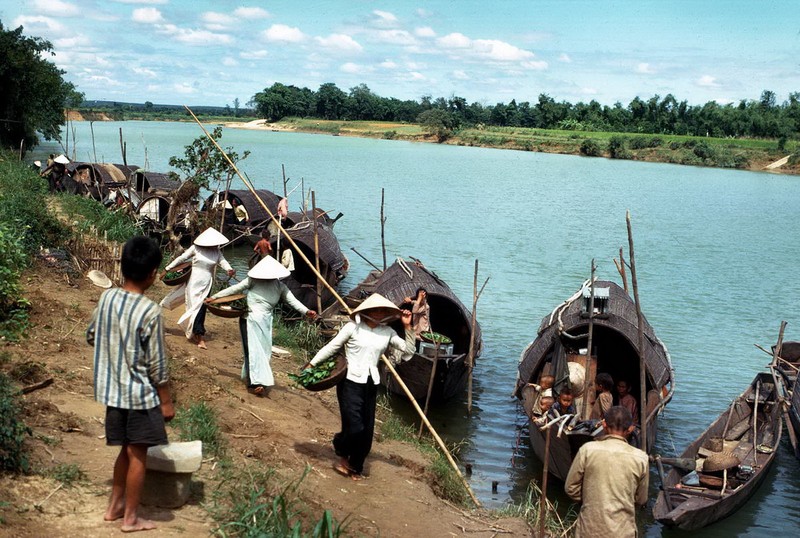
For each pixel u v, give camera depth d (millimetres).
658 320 19328
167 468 5434
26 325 9031
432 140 132125
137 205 24750
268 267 9109
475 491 10078
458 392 13820
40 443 6012
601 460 5609
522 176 64750
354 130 147750
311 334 14688
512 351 16203
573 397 11242
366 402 7246
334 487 7168
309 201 40062
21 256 11219
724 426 12656
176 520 5336
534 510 8648
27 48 42469
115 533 4941
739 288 23391
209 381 9008
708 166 93875
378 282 15984
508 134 126812
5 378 6555
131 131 115625
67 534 4797
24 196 16344
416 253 26828
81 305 11055
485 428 12430
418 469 8492
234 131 146500
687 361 16094
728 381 14953
